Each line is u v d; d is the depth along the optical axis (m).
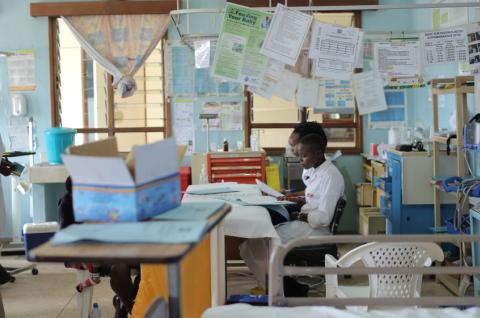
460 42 4.05
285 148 6.20
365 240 1.79
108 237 1.27
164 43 6.23
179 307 1.43
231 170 5.35
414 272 1.78
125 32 5.59
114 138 1.79
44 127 6.30
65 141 5.09
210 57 4.52
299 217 3.84
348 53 3.94
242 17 3.93
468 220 3.88
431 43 4.09
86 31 5.61
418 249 2.58
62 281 4.79
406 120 6.22
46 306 4.16
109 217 1.43
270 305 1.77
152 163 1.46
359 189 6.03
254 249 3.59
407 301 1.76
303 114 6.27
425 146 4.73
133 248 1.22
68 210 2.80
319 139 3.83
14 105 6.19
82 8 6.14
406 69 4.14
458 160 4.12
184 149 1.72
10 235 6.20
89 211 1.44
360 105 6.01
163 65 6.30
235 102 6.30
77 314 3.98
